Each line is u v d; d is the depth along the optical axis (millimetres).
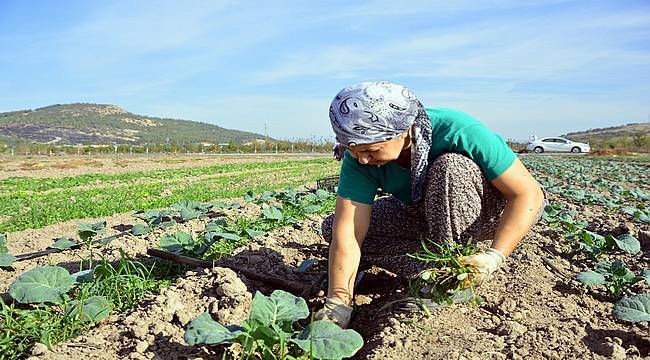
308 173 23172
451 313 3486
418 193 3453
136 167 30016
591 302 3977
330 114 3111
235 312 3496
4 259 5090
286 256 5336
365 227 3504
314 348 2623
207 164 32781
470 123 3357
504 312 3637
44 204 11938
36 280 3625
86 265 5273
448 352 2965
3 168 29172
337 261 3404
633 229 6832
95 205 11359
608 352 3045
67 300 3600
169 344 3199
